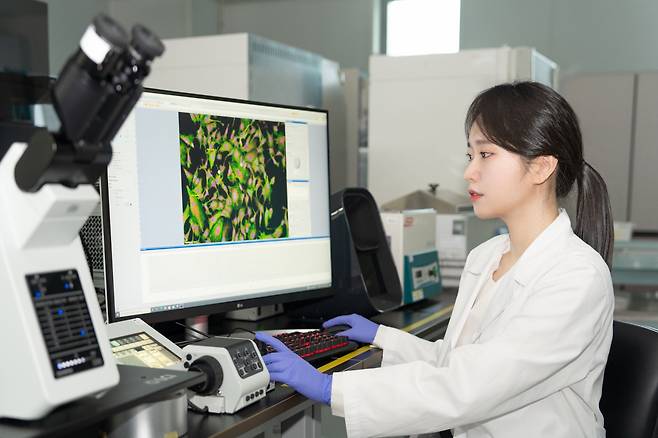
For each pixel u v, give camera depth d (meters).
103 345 0.79
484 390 1.04
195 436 0.92
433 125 2.62
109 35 0.66
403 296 1.91
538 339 1.06
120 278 1.20
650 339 1.24
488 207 1.21
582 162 1.24
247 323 1.68
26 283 0.73
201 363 1.01
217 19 6.04
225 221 1.40
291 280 1.56
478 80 2.54
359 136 3.13
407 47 5.70
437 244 2.30
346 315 1.60
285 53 2.57
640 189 4.30
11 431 0.70
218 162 1.38
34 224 0.73
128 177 1.21
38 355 0.71
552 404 1.16
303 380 1.10
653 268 2.81
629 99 4.28
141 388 0.82
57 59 4.81
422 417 1.06
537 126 1.14
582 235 1.28
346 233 1.71
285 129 1.55
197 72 2.41
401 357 1.44
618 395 1.25
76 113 0.70
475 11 5.45
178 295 1.30
